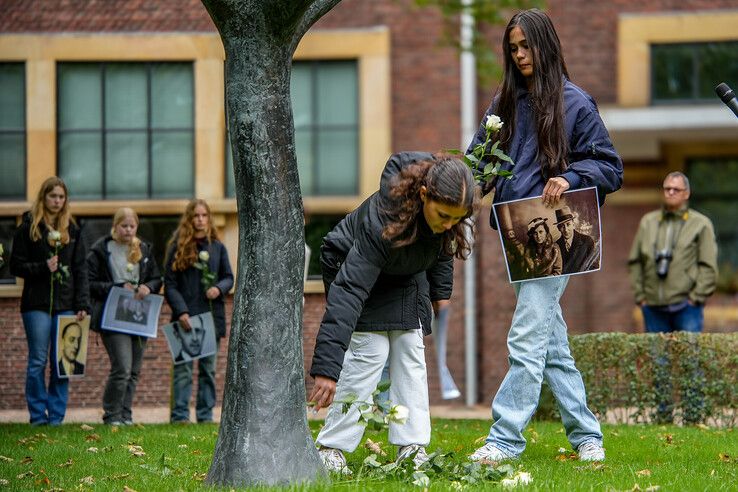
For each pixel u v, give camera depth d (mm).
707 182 16406
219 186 14750
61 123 14836
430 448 7574
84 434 9055
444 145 14891
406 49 14961
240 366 5629
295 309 5703
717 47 15258
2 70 14797
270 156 5676
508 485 5523
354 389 6031
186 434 8836
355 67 14945
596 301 16125
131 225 11039
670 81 15312
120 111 14844
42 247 10531
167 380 14367
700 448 7789
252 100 5672
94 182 14820
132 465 6973
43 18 14805
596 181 6422
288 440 5594
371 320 5984
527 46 6520
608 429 9391
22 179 14773
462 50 14578
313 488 5250
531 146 6570
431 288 6504
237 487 5516
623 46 15227
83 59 14789
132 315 10820
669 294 11617
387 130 14867
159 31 14844
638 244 11875
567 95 6562
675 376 10680
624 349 10773
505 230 6480
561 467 6398
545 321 6523
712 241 11609
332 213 14742
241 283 5695
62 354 10539
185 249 11094
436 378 14711
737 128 15148
